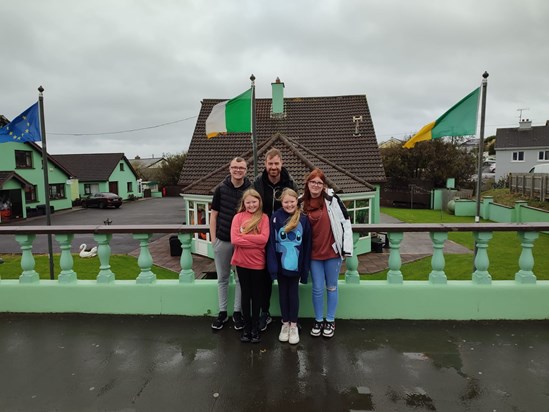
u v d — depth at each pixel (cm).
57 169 3092
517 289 370
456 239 1620
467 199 2444
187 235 390
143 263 398
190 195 1440
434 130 648
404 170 3180
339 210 342
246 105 873
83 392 263
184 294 392
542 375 279
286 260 326
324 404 247
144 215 2795
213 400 253
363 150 1722
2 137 864
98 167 4012
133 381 277
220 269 363
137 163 5784
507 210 1834
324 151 1741
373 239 1440
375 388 264
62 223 2336
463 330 354
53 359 310
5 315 399
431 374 281
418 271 1098
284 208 331
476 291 372
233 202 359
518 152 4062
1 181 2292
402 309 378
